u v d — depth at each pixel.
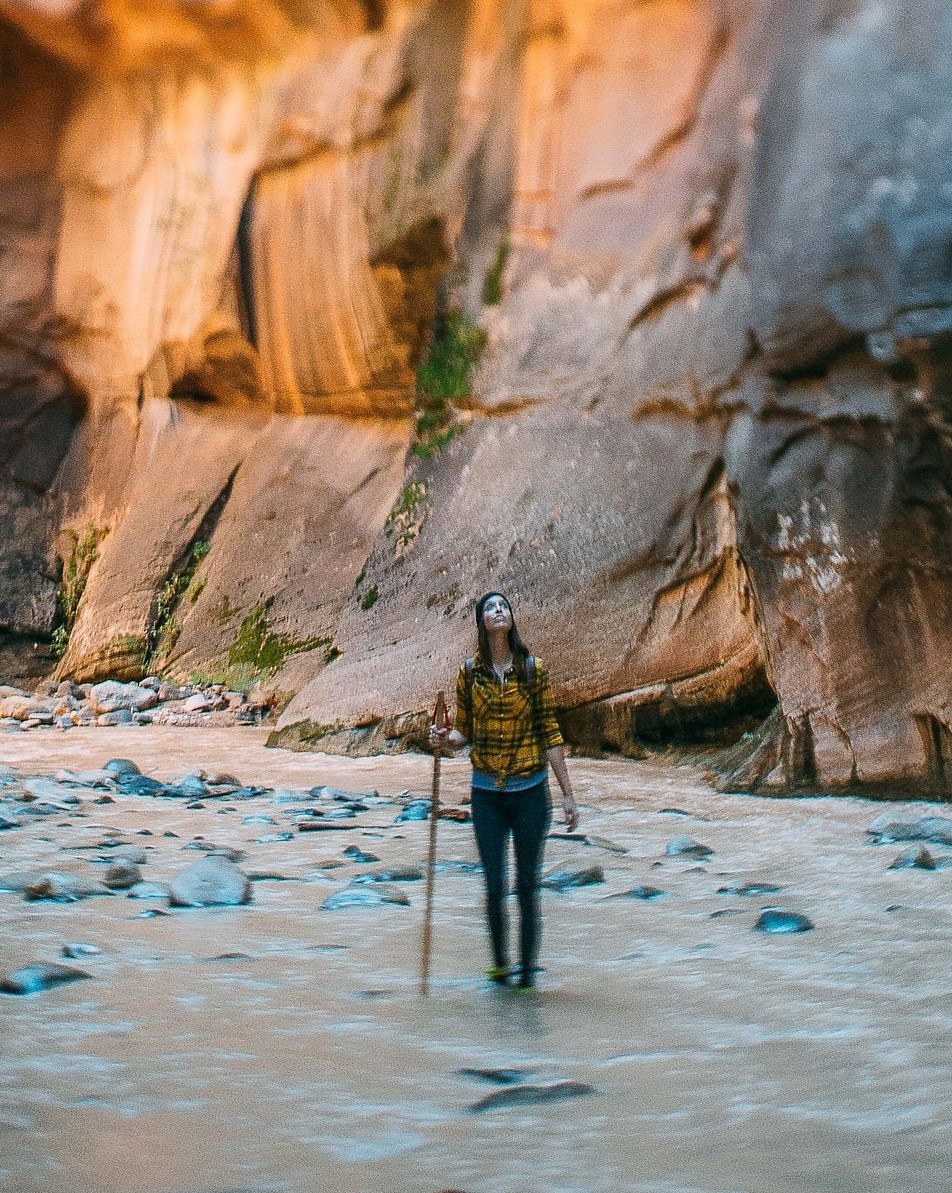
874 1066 3.86
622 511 14.58
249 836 8.79
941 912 6.16
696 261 14.91
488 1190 2.99
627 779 12.02
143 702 19.05
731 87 15.24
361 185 19.27
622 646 13.86
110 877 6.95
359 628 15.99
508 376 16.64
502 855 5.18
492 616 5.23
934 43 9.68
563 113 17.70
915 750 10.42
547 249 17.38
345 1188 3.01
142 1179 3.07
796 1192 2.94
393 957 5.45
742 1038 4.21
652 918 6.17
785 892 6.75
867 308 10.11
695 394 14.25
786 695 11.09
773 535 11.23
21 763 13.78
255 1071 3.91
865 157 10.07
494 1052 4.11
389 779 12.18
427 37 18.66
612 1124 3.43
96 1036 4.27
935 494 10.12
